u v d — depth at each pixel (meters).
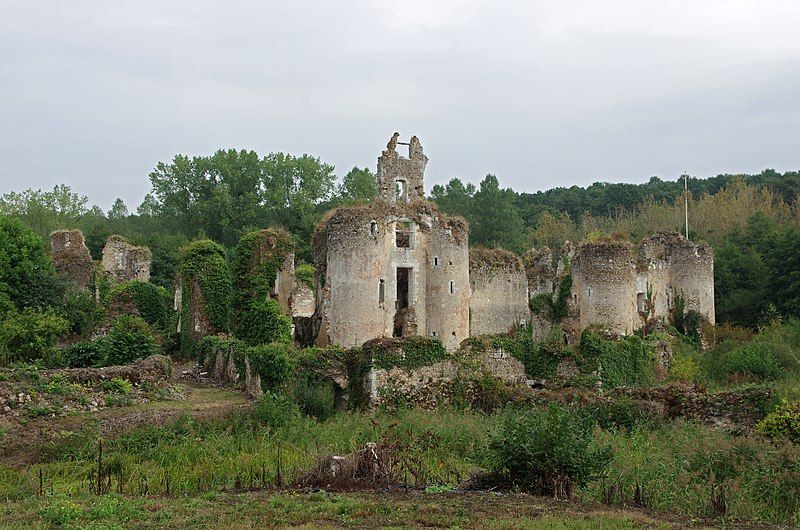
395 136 51.47
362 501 20.03
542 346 41.28
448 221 46.16
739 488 23.14
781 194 105.25
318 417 33.06
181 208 83.69
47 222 83.06
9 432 27.33
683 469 24.80
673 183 138.25
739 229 79.94
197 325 45.00
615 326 50.88
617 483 23.14
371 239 42.88
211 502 20.27
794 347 50.31
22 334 39.16
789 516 21.42
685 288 60.78
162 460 25.42
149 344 39.88
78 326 48.97
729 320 67.69
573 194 132.00
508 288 54.41
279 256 44.72
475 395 37.03
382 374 35.53
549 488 21.92
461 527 17.73
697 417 32.41
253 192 83.75
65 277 53.03
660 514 20.53
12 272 46.25
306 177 84.50
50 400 30.20
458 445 28.41
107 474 23.83
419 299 44.97
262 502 20.16
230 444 27.11
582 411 32.78
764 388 31.62
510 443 22.62
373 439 27.86
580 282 52.66
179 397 33.84
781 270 66.44
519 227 93.94
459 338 45.69
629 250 52.22
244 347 37.19
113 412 30.47
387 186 50.72
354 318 42.00
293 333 43.81
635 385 42.50
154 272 74.00
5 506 19.97
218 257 45.91
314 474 23.02
